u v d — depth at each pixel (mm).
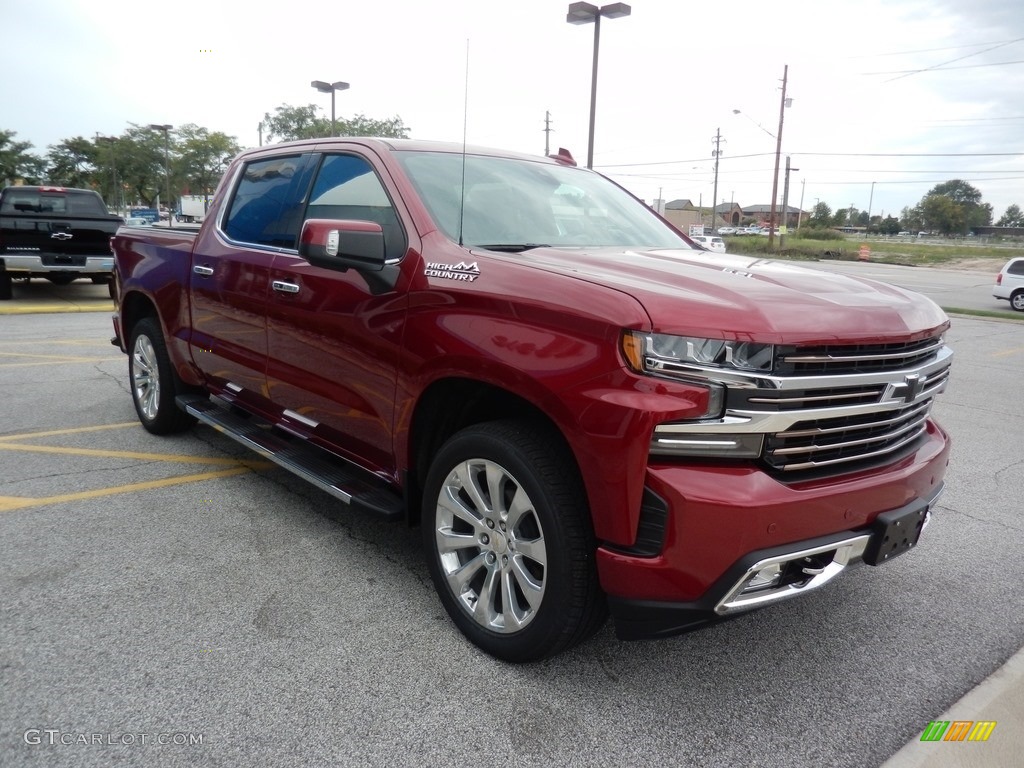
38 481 4645
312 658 2875
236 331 4277
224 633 3020
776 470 2479
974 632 3281
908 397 2732
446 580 3047
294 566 3621
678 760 2424
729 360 2363
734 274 2904
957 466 5652
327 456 4000
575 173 4359
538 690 2740
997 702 2729
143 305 5648
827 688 2840
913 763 2404
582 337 2484
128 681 2689
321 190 3859
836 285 2922
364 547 3855
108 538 3865
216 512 4242
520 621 2779
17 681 2664
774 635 3209
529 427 2748
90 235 14070
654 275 2783
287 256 3873
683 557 2361
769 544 2400
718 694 2773
